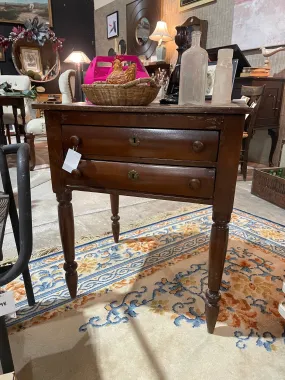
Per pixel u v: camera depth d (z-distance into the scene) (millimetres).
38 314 1033
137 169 845
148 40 4051
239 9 2779
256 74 2496
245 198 2182
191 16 3352
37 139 4602
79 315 1030
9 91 2559
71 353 881
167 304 1086
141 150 824
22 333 952
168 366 836
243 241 1533
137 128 808
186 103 950
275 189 2031
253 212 1924
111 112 814
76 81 4371
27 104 3492
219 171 773
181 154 792
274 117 2684
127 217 1867
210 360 854
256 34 2688
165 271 1285
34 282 1202
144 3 3977
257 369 823
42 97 4574
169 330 966
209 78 1243
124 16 4434
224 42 3023
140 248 1476
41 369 829
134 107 775
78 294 1138
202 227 1704
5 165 874
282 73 2596
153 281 1218
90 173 903
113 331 961
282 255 1402
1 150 800
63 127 884
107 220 1817
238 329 967
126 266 1323
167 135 786
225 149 750
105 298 1117
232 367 830
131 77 860
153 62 3471
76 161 889
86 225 1740
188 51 938
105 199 2193
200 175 791
